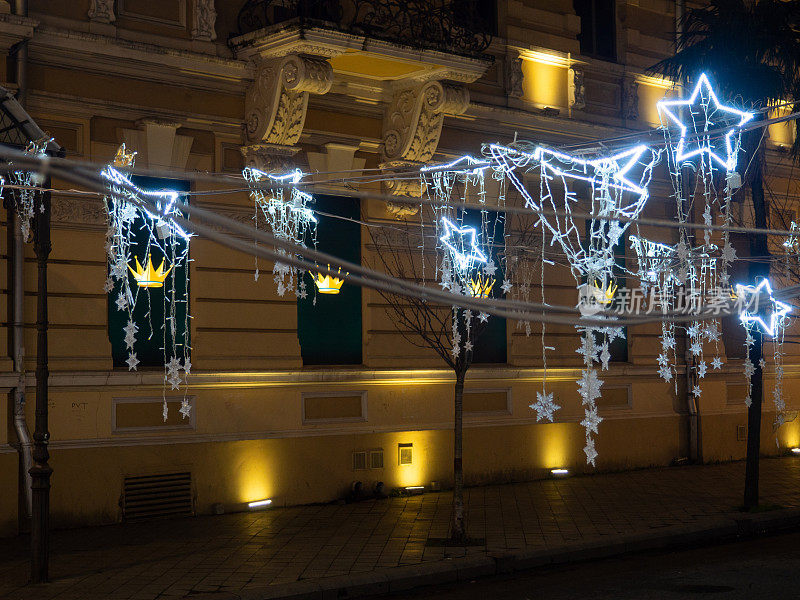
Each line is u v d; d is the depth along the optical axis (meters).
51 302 12.58
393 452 15.52
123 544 11.59
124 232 13.26
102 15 12.96
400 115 15.28
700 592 9.36
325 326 15.28
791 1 14.38
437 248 15.18
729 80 14.32
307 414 14.82
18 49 12.12
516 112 16.78
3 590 9.40
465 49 14.57
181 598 9.09
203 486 13.66
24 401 12.18
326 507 14.38
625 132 18.56
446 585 10.23
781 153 20.50
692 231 19.31
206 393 13.80
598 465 18.05
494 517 13.41
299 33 13.06
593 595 9.40
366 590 9.81
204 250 13.95
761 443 21.02
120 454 12.97
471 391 16.55
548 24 17.80
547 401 9.96
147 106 13.35
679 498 15.06
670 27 19.81
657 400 19.11
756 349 14.13
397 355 15.73
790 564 10.77
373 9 15.02
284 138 14.00
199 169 13.88
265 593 9.29
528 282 16.59
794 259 16.14
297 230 14.45
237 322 14.18
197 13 13.79
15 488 12.01
